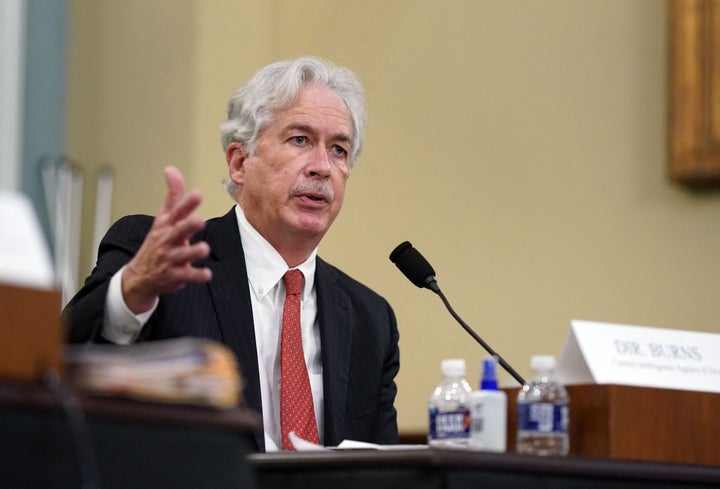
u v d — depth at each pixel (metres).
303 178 9.06
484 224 14.68
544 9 14.57
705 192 13.08
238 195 9.45
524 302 14.25
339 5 15.96
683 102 13.03
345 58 15.90
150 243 6.62
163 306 8.42
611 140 13.84
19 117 15.86
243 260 8.96
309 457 6.07
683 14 13.10
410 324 15.00
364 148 15.70
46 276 4.32
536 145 14.43
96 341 7.27
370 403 9.05
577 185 14.05
